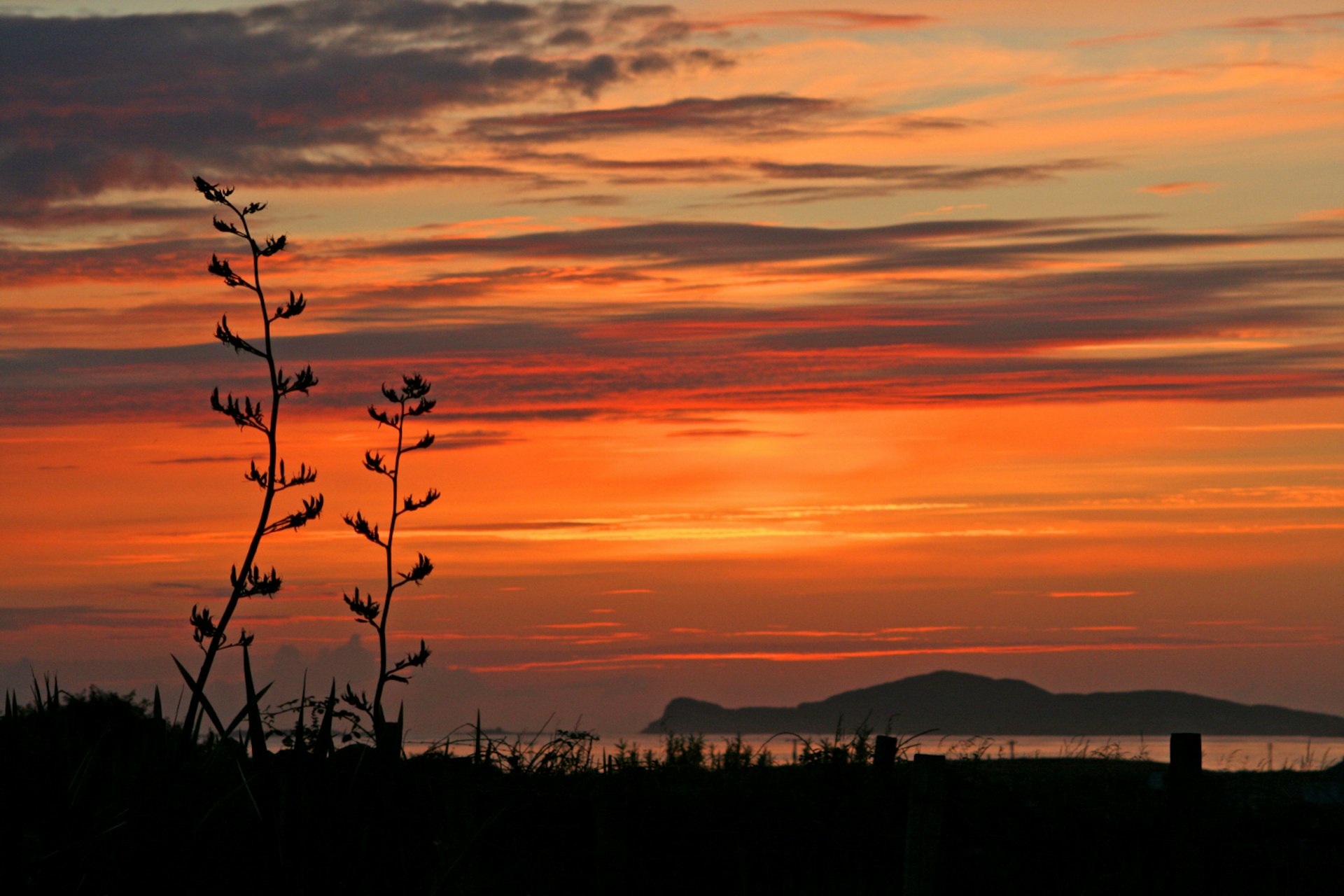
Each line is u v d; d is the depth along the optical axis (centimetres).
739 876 1523
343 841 1012
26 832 894
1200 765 1650
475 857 1154
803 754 1841
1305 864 1620
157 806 949
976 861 1591
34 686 1099
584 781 1526
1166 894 1557
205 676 1137
